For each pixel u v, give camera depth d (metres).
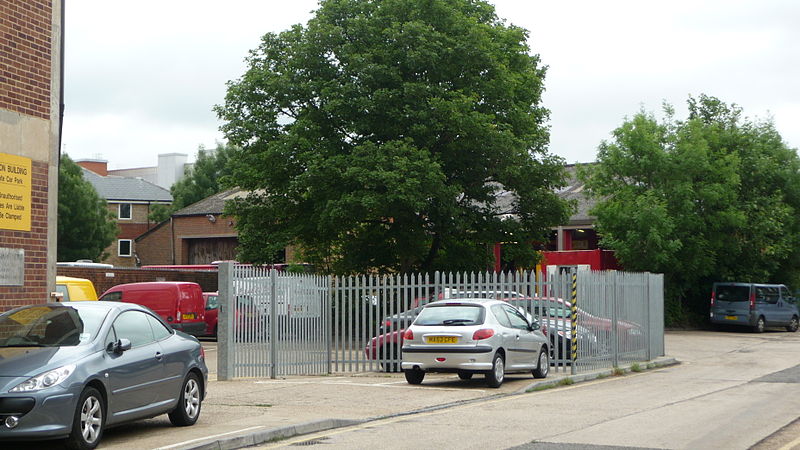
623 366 21.61
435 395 15.57
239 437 10.38
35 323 10.62
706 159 40.66
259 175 33.28
